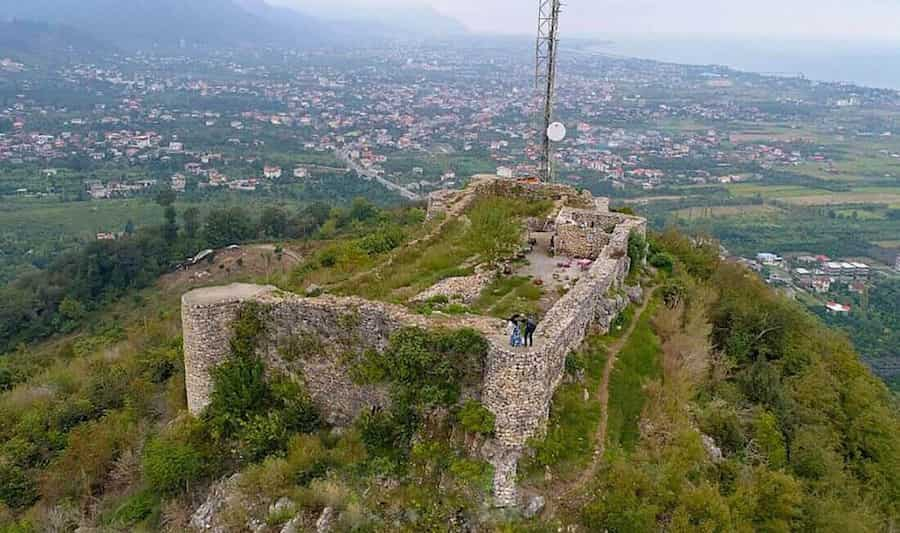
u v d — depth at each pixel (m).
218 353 23.72
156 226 107.06
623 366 24.95
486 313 26.09
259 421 22.86
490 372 19.77
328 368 22.92
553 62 46.72
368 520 19.20
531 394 19.48
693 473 21.41
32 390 36.56
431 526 18.67
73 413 31.11
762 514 21.78
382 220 75.44
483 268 31.75
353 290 29.25
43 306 85.38
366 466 20.78
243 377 23.36
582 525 18.44
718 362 30.36
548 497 18.98
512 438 19.67
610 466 19.86
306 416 23.06
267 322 23.56
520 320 22.03
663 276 34.38
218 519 20.75
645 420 22.98
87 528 22.98
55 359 55.81
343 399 22.81
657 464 20.89
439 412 20.83
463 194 43.41
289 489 20.69
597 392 23.36
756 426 26.95
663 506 19.23
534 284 30.12
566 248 35.03
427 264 32.19
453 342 20.45
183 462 22.58
